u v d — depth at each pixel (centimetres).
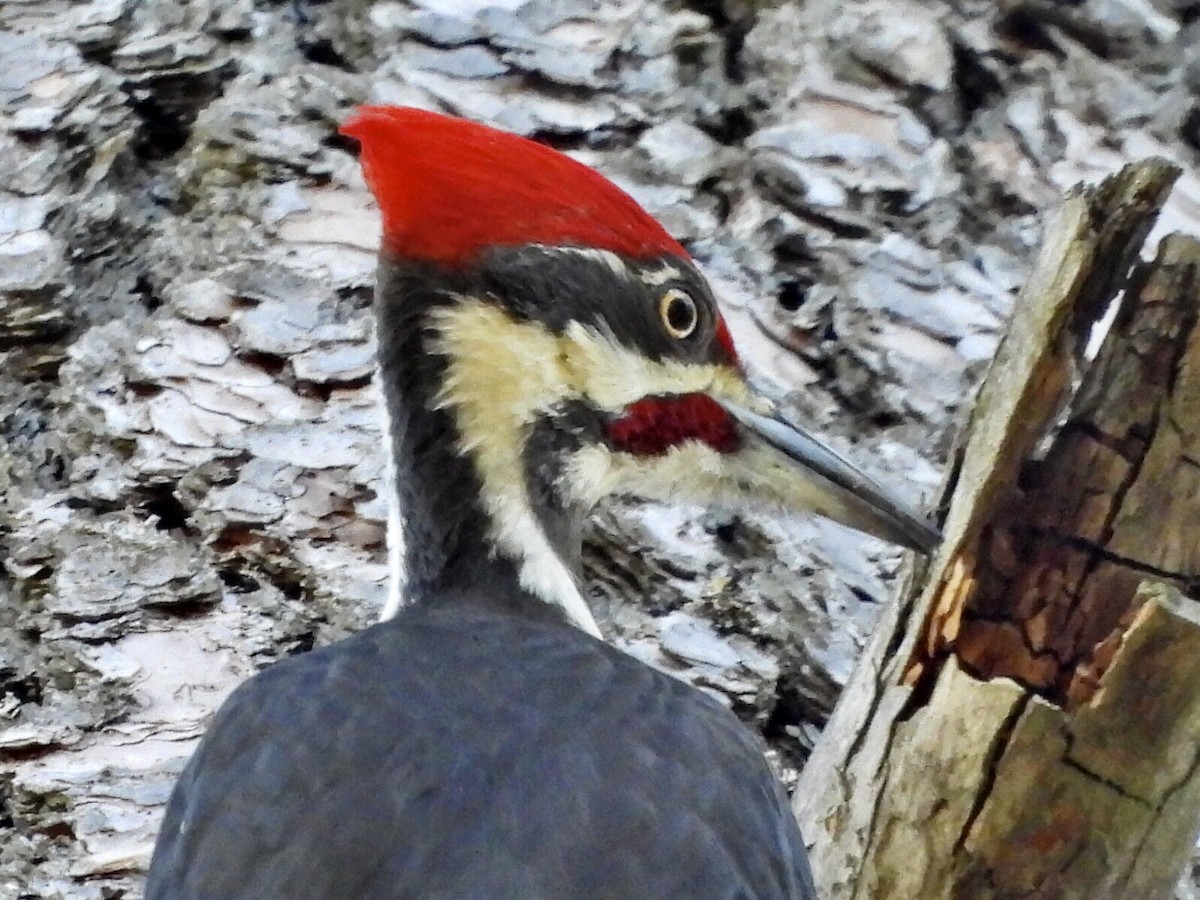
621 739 302
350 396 322
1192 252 307
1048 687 306
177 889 300
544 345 309
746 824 301
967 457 307
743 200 327
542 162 309
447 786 300
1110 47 331
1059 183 328
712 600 321
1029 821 306
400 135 309
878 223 326
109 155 326
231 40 328
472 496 309
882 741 307
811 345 325
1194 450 306
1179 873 306
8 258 324
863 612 320
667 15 329
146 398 322
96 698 320
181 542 321
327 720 302
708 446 311
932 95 329
